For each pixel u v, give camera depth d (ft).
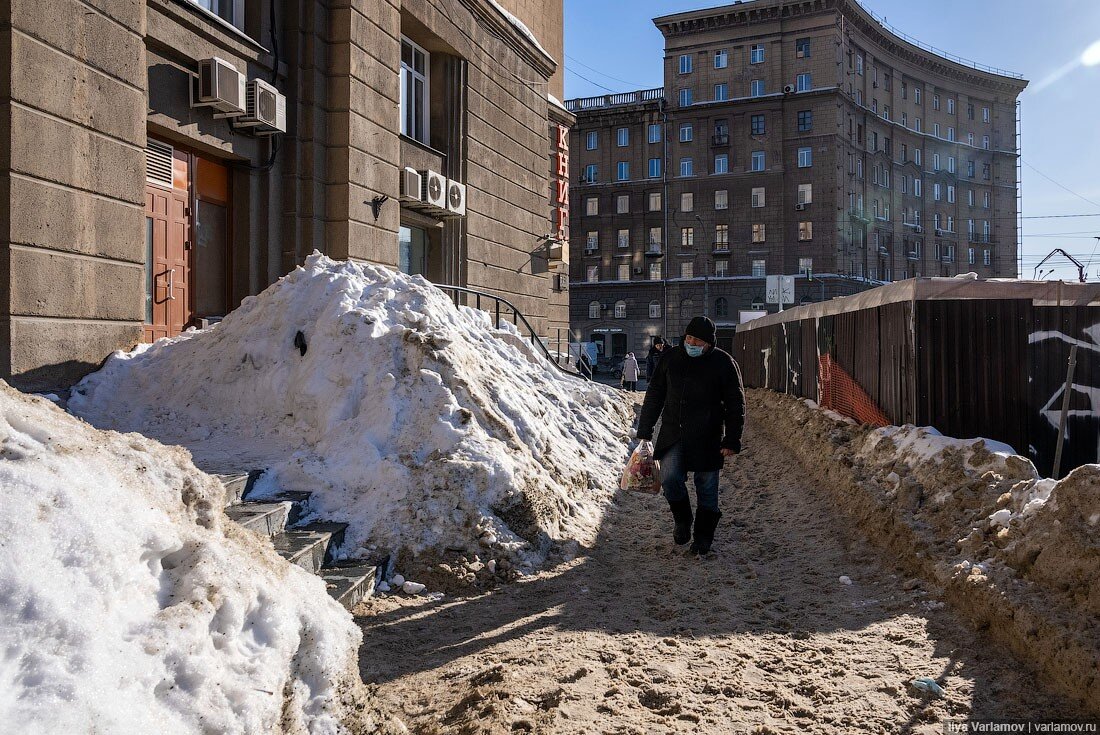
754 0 180.34
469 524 16.15
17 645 4.88
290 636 6.96
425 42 51.01
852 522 19.65
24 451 6.00
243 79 31.71
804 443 30.45
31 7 20.76
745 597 14.73
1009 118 237.25
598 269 200.34
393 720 8.30
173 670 5.68
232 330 22.44
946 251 221.25
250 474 15.99
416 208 48.67
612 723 9.11
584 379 45.73
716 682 10.43
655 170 195.11
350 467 16.96
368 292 22.71
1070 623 10.31
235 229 34.45
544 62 68.39
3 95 20.17
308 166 36.76
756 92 184.24
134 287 24.90
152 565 6.36
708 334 18.10
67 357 22.13
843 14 180.34
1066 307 21.24
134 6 24.98
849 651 11.68
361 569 14.30
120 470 6.85
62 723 4.66
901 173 206.69
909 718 9.34
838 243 177.17
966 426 21.50
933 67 216.54
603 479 25.07
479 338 27.09
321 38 37.47
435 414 18.26
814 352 37.32
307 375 19.79
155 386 21.85
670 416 18.35
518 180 63.87
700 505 18.02
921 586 14.30
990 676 10.39
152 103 28.50
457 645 12.01
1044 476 21.13
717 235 187.73
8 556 5.15
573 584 15.47
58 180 21.81
